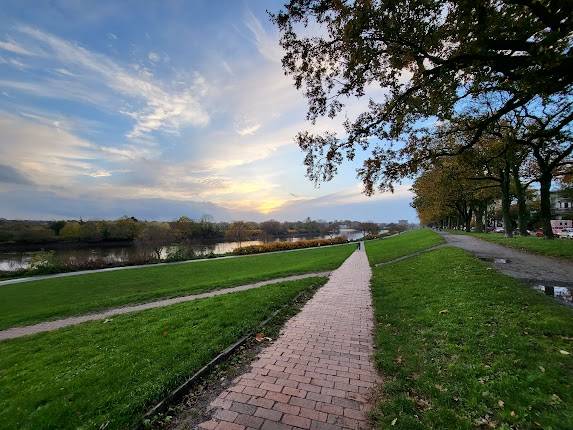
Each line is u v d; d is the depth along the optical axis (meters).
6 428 3.45
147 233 53.56
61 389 4.16
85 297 15.09
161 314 8.12
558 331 5.06
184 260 32.06
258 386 4.18
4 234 56.09
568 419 3.09
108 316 9.70
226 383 4.28
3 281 22.03
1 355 6.33
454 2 5.35
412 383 4.07
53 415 3.61
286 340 5.88
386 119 7.71
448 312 6.65
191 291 12.73
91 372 4.61
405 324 6.43
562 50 5.70
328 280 12.89
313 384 4.21
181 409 3.70
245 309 7.64
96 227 64.38
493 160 12.05
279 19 6.70
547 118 12.75
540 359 4.25
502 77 7.33
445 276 10.40
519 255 15.17
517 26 5.75
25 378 4.78
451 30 5.97
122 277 20.25
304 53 7.12
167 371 4.50
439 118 7.75
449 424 3.19
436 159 10.17
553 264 12.30
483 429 3.08
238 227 86.69
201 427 3.35
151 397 3.82
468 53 6.11
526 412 3.23
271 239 90.56
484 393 3.59
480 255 15.20
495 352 4.61
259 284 13.29
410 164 8.92
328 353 5.25
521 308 6.28
